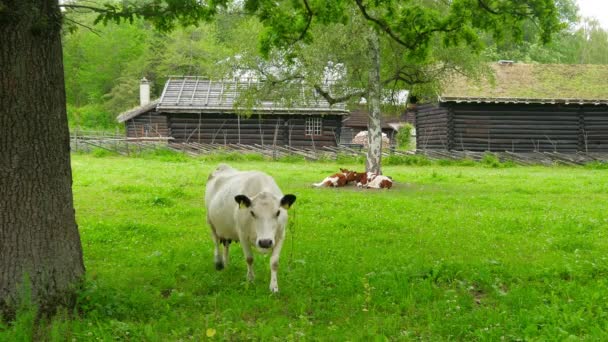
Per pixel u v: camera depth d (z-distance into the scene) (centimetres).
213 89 4244
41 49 663
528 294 768
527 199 1877
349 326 672
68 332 619
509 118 3806
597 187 2222
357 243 1137
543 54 7125
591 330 637
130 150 3875
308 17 1292
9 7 633
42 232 662
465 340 635
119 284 809
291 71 2316
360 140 5488
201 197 1817
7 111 646
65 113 698
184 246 1099
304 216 1471
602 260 982
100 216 1459
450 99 3656
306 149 4038
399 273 866
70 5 725
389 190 2134
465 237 1221
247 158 3775
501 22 1266
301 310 718
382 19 1355
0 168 645
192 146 3969
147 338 627
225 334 636
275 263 798
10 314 640
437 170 3159
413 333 655
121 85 7269
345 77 2356
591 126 3828
